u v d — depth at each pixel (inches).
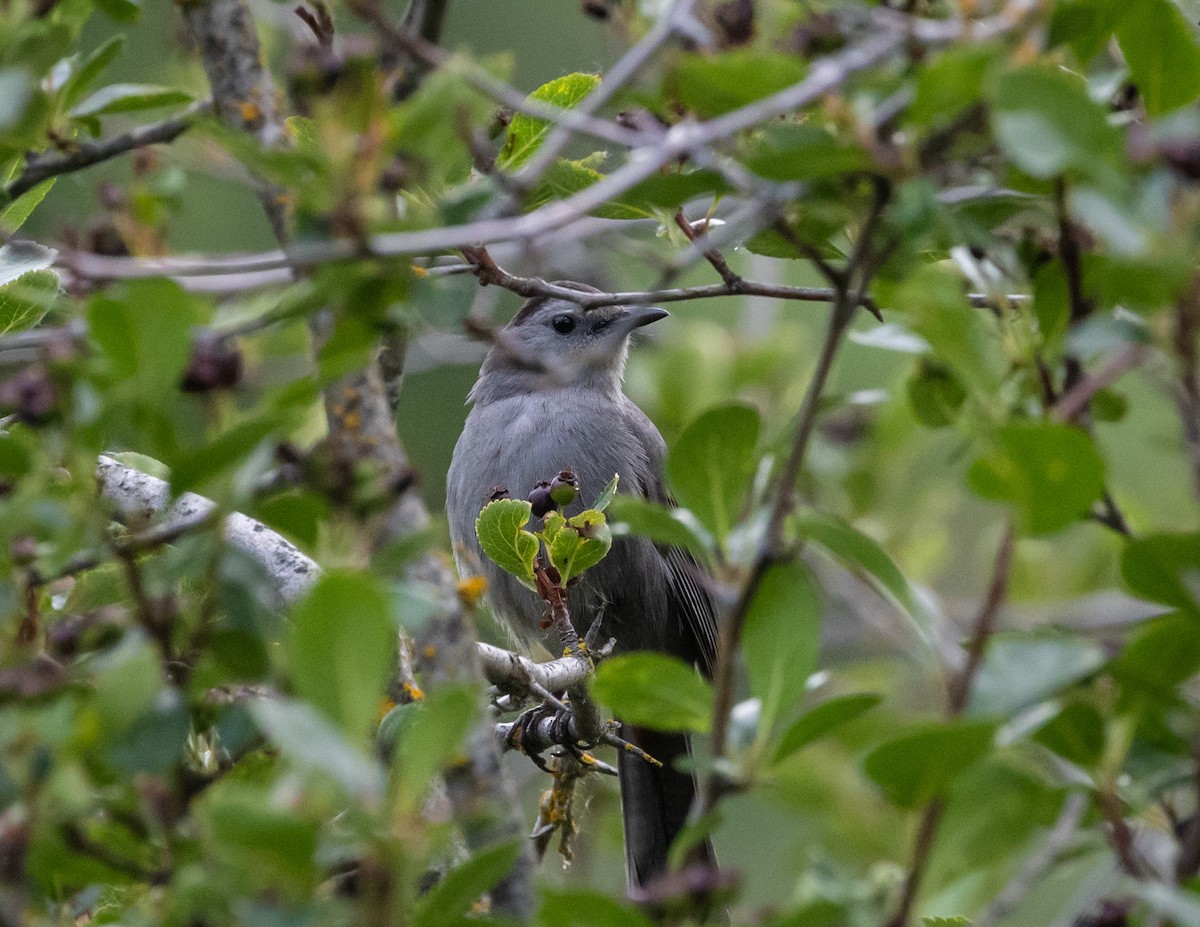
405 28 315.0
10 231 281.1
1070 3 190.9
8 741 149.4
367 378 211.9
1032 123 165.5
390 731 189.0
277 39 365.4
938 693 197.5
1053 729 188.4
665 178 204.4
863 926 169.9
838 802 342.0
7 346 220.2
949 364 179.6
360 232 175.8
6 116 191.5
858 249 178.9
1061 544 460.1
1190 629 183.2
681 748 408.8
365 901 146.2
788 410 487.5
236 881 147.9
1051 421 174.7
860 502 461.1
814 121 210.4
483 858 166.4
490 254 303.4
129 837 170.6
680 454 191.0
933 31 183.9
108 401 165.9
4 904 148.4
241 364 182.4
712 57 186.5
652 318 474.9
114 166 370.9
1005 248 221.8
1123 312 210.8
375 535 188.2
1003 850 208.1
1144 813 208.7
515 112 250.7
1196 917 157.9
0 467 174.4
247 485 165.9
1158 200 165.9
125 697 149.6
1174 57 195.5
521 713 368.5
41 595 217.6
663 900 168.9
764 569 169.6
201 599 186.1
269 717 141.3
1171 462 449.1
